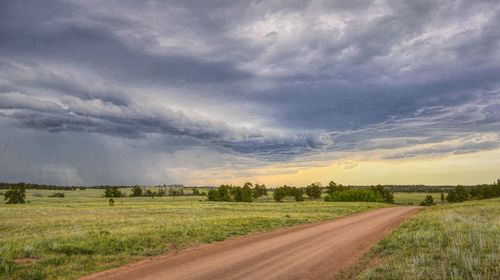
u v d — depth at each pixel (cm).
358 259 1543
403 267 1192
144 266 1427
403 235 2053
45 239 1941
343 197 11975
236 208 6488
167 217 4106
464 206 5572
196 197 17562
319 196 14025
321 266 1409
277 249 1869
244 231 2725
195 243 2102
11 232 2661
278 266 1413
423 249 1505
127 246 1855
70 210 6175
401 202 15925
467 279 993
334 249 1847
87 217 4297
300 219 3844
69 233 2266
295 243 2098
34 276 1220
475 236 1686
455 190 13550
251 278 1206
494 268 1080
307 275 1252
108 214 4969
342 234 2527
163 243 2005
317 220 3941
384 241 1942
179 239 2155
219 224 3009
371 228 2897
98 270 1345
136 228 2580
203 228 2653
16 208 7106
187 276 1240
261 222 3353
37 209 6612
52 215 4784
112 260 1543
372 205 7712
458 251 1323
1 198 16025
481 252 1323
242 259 1575
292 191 13825
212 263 1484
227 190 13438
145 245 1919
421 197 19812
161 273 1291
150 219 3662
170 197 17588
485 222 2580
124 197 17450
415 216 3875
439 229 2166
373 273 1166
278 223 3369
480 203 6334
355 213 5306
